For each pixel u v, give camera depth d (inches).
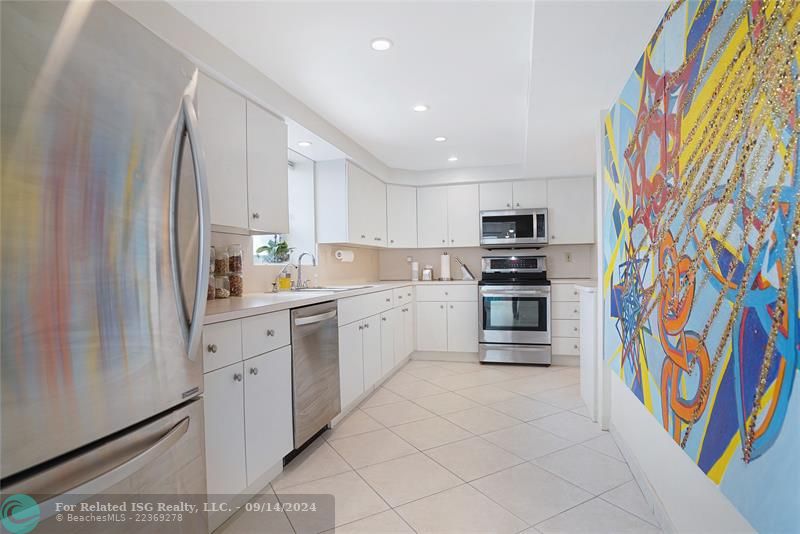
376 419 108.9
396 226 180.4
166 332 41.3
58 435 30.9
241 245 103.4
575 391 131.6
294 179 141.5
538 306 166.1
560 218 173.0
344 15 68.6
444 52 80.9
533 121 105.0
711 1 41.4
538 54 69.7
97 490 33.2
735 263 36.5
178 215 43.2
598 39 64.8
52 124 30.9
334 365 101.7
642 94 65.6
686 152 47.3
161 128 41.1
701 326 43.2
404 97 102.6
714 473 40.4
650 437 67.0
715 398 40.2
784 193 29.6
